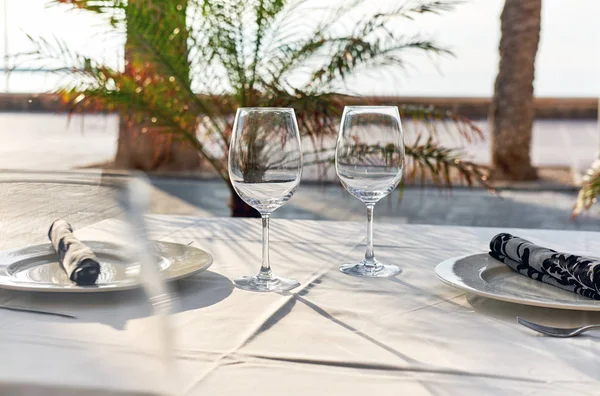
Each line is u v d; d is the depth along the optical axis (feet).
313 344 2.20
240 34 9.34
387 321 2.43
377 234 3.96
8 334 2.00
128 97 9.70
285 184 2.86
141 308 1.43
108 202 1.51
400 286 2.88
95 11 9.05
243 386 1.88
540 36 21.13
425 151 9.37
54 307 2.31
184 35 9.29
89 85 9.60
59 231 1.67
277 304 2.59
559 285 2.79
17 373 1.55
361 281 2.95
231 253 3.41
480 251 3.53
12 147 26.45
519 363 2.07
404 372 2.00
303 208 17.26
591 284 2.61
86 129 33.47
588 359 2.10
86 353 1.44
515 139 21.38
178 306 2.55
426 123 9.55
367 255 3.26
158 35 9.20
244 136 2.84
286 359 2.07
